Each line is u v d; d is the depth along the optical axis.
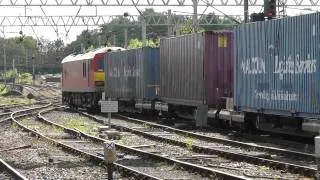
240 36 22.84
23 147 20.14
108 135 22.73
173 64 29.78
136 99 35.03
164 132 25.09
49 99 75.56
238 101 23.08
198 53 26.50
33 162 16.36
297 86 19.09
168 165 15.25
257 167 14.78
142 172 13.47
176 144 20.38
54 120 34.72
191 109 28.70
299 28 18.94
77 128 28.12
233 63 23.89
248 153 17.34
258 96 21.52
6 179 13.40
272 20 20.52
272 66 20.55
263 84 21.16
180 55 28.75
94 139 21.95
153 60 33.47
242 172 14.05
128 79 36.50
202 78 26.05
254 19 24.17
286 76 19.70
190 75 27.45
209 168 13.66
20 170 14.90
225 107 25.19
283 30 19.83
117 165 14.22
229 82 26.08
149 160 16.34
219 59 26.09
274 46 20.39
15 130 27.42
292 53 19.33
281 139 21.34
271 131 21.53
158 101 32.91
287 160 15.98
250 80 22.11
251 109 22.05
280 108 20.09
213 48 26.02
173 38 29.78
